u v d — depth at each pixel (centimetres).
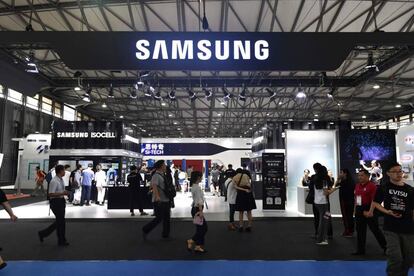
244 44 288
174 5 915
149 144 2197
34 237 682
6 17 1002
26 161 1775
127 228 801
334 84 1429
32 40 286
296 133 1102
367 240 654
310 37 291
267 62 287
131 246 598
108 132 1558
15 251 558
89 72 1454
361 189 541
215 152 2219
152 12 941
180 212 1044
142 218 917
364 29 923
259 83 1452
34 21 1001
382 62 1202
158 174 673
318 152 1096
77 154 1542
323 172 624
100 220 911
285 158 1113
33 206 1177
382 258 510
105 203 1274
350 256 523
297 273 430
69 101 2011
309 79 1439
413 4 871
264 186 1095
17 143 1852
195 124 2945
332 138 1095
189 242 559
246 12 943
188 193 1834
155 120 2838
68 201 1316
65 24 1021
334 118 2538
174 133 3747
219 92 1859
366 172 540
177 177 1758
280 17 966
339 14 937
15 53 1164
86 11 946
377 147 1073
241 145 2233
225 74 1459
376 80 1471
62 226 606
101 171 1280
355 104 2089
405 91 1730
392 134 1079
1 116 1684
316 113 2383
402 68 1326
